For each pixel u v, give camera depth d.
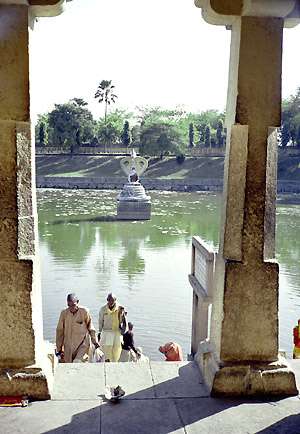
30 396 3.75
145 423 3.46
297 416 3.59
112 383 4.00
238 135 3.84
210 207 40.94
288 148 65.00
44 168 66.44
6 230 3.71
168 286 15.92
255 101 3.78
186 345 10.65
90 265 19.05
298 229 29.48
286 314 12.76
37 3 3.58
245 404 3.75
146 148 67.12
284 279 16.72
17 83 3.59
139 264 19.42
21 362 3.80
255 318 3.92
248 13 3.67
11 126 3.64
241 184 3.88
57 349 5.34
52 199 45.69
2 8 3.52
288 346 10.45
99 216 34.34
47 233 27.12
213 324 4.17
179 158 66.19
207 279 6.14
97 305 13.71
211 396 3.84
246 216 3.88
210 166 65.19
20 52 3.57
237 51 3.78
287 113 65.31
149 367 4.27
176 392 3.88
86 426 3.41
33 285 3.78
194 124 83.38
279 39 3.72
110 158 67.81
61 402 3.71
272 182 3.92
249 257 3.90
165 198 48.31
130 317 12.64
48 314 12.60
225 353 3.93
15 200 3.70
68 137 71.69
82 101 74.19
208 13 3.79
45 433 3.33
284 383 3.89
